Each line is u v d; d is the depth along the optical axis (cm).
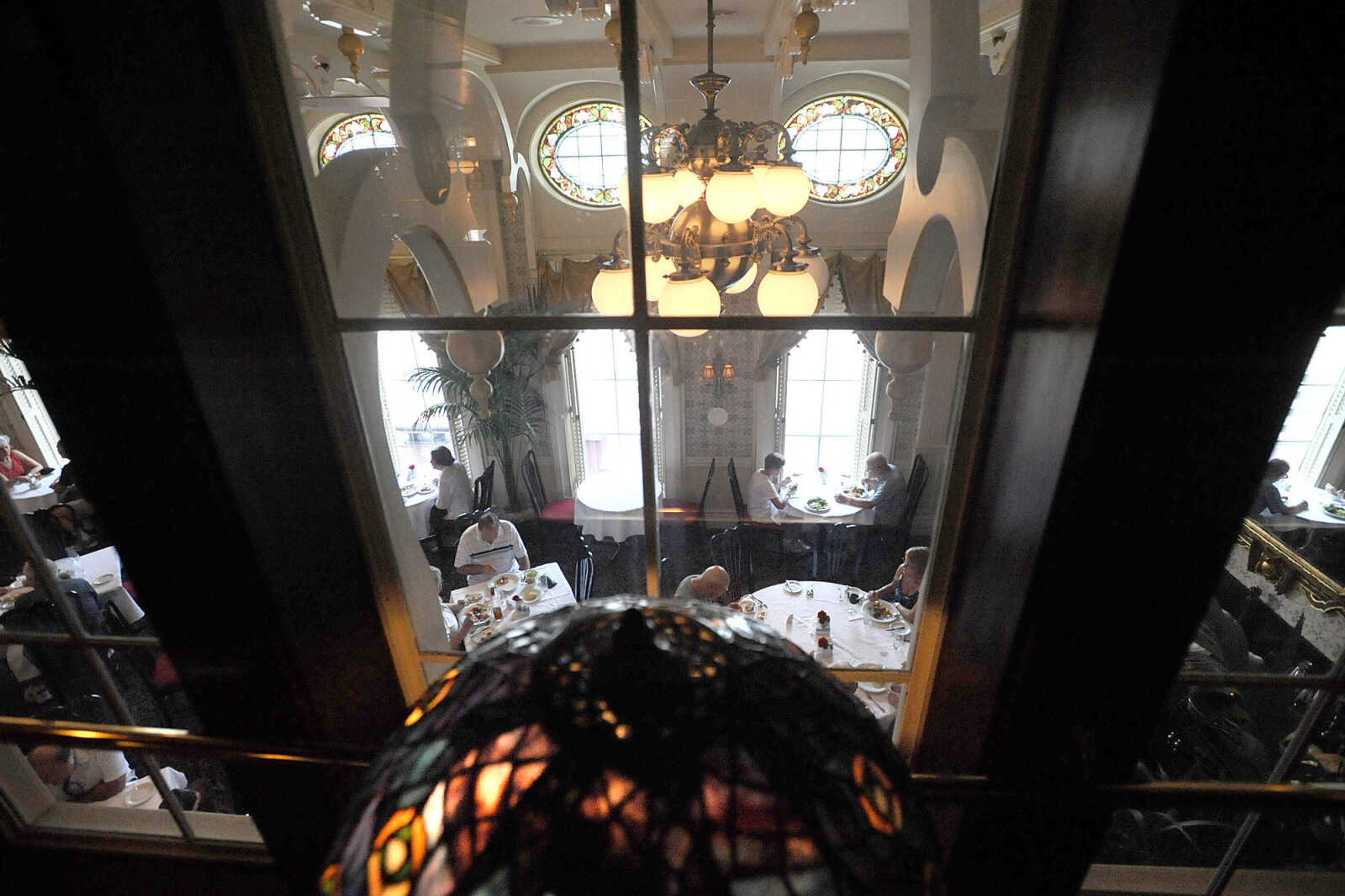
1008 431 96
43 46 68
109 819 153
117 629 348
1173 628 92
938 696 125
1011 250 89
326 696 120
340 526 116
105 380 87
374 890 35
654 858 31
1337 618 220
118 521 98
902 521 446
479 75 425
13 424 491
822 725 39
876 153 412
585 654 39
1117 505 83
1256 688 107
